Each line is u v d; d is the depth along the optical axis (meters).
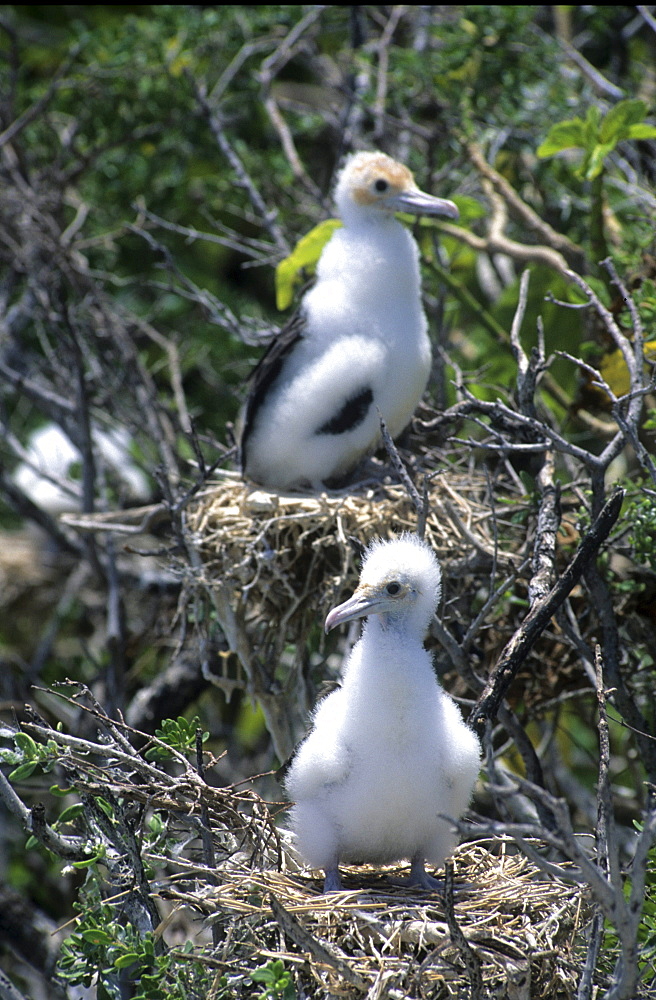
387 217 10.65
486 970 6.25
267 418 10.43
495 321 12.95
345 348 10.19
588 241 13.20
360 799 7.19
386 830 7.28
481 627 8.97
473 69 14.09
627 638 9.66
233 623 9.46
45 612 14.73
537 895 6.80
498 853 8.43
